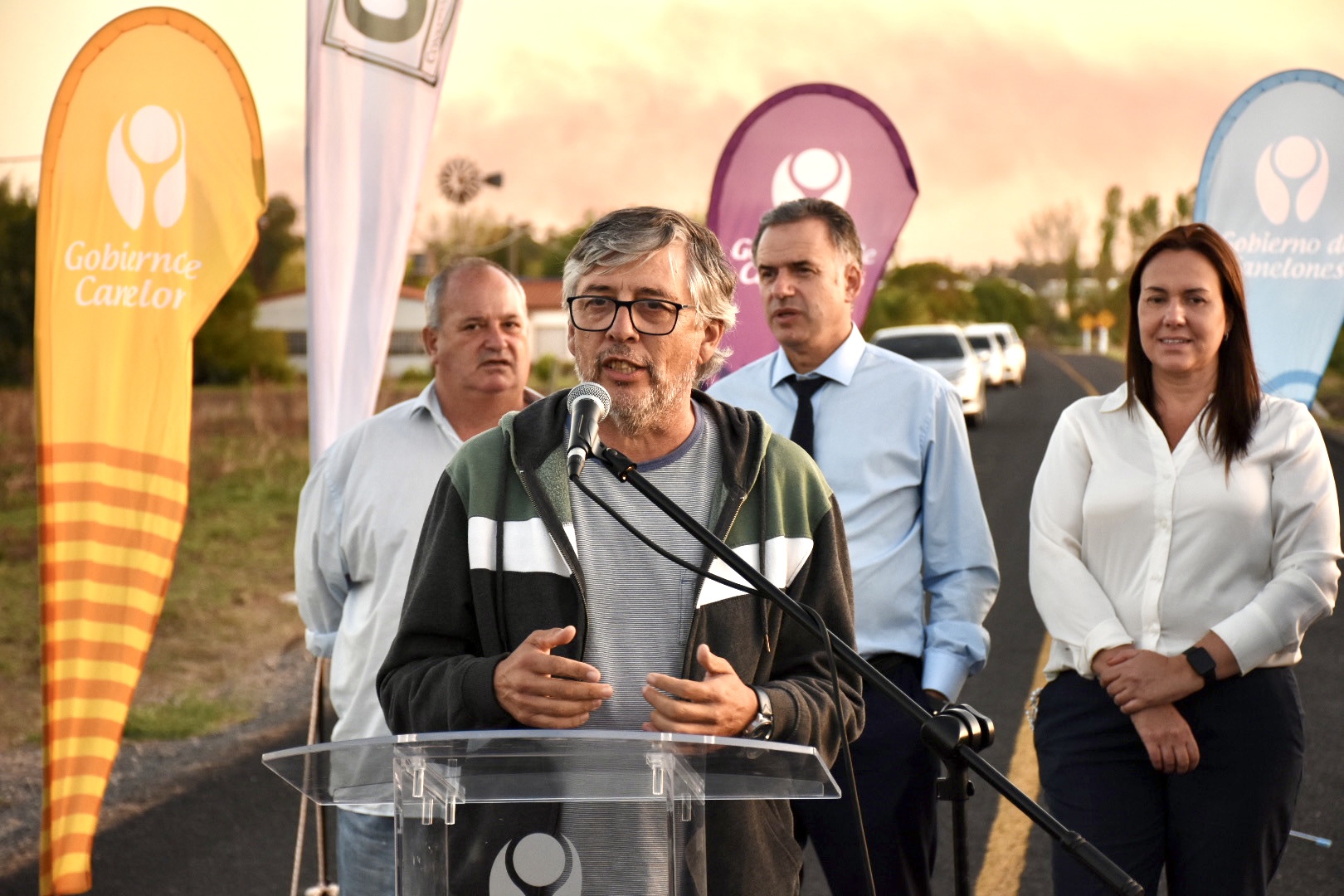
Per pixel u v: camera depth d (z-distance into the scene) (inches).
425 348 140.5
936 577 141.2
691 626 87.0
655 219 88.1
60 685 159.6
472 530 88.6
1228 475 121.6
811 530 93.0
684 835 75.1
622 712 86.3
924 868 136.0
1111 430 128.0
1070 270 2883.9
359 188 171.9
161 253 163.6
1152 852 120.0
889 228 201.2
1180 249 123.6
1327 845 182.5
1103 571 126.3
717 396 152.3
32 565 442.3
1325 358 205.8
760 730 82.4
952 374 724.7
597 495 87.3
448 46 173.6
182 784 231.1
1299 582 118.8
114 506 161.9
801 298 143.5
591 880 74.2
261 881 187.9
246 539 486.3
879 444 141.3
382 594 130.8
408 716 87.2
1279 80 206.7
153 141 163.2
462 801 74.7
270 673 312.2
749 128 203.5
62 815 158.7
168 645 336.2
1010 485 527.8
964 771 80.6
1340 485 466.3
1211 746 118.2
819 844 134.3
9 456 651.5
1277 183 207.0
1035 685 263.6
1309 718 237.0
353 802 87.7
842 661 92.7
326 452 139.6
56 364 159.9
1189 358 122.0
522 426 91.4
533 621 86.8
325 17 171.3
